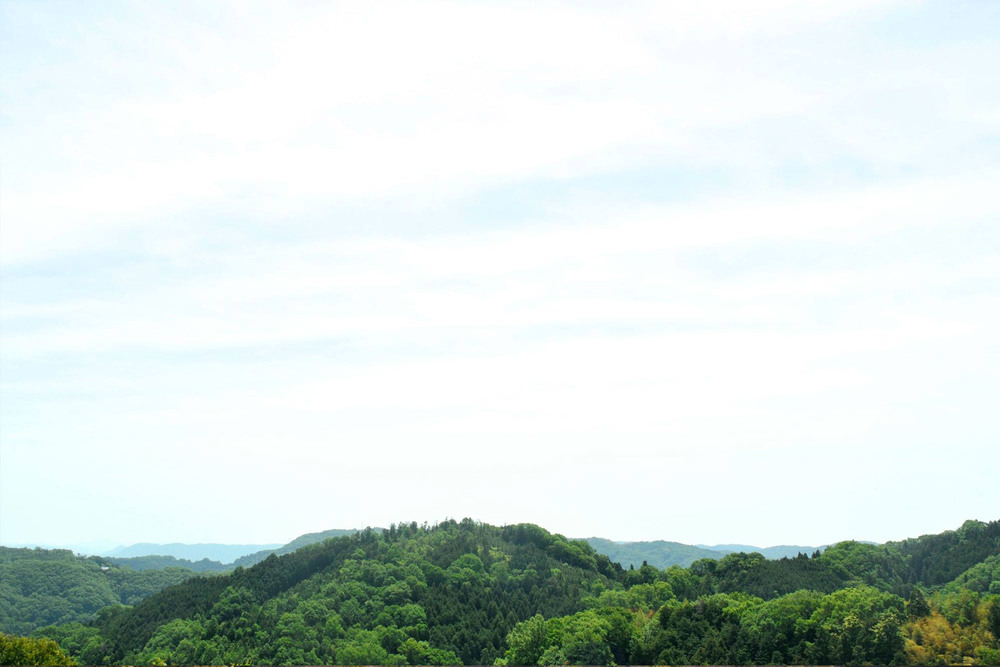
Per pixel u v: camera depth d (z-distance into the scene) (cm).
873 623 19088
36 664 13788
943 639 18450
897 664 17838
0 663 13600
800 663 18988
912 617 19488
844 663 18562
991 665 17500
